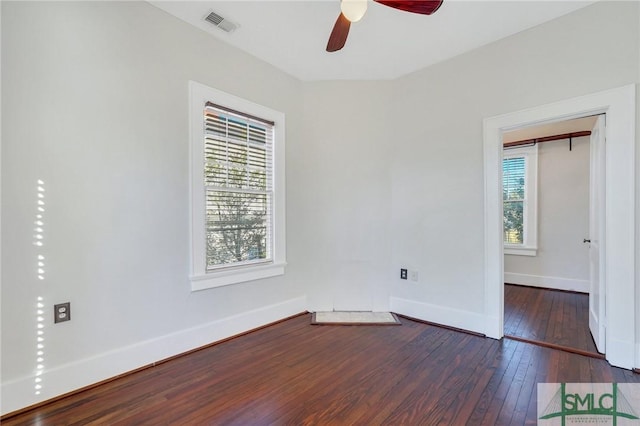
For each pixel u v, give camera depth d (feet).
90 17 6.59
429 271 10.55
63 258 6.27
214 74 8.85
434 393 6.38
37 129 5.94
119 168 7.03
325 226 11.55
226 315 9.17
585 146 14.25
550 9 7.78
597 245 8.50
